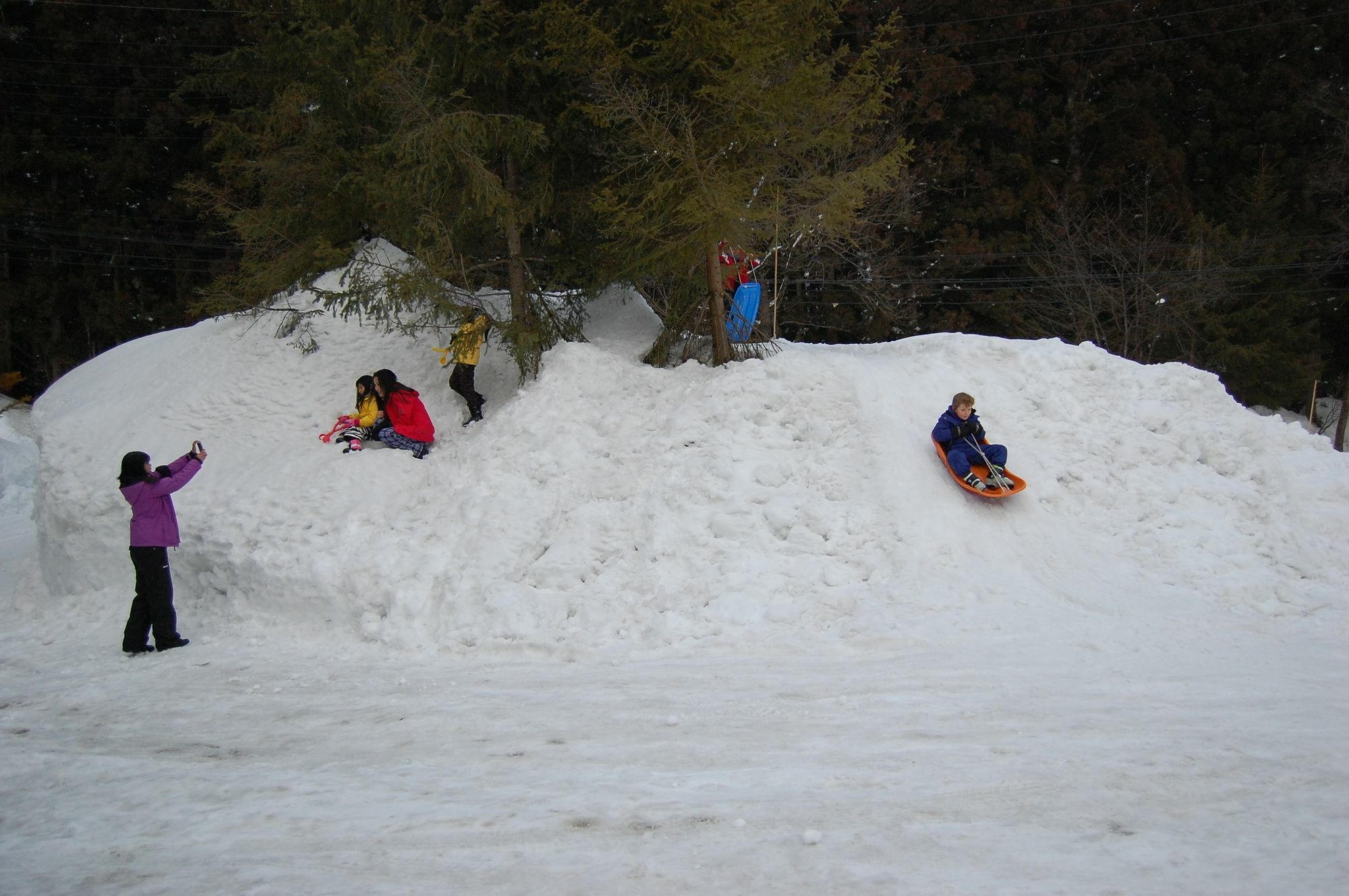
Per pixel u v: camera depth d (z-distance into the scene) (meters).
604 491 9.07
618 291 12.92
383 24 10.98
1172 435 9.80
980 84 30.30
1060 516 8.83
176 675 7.44
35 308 33.31
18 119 33.72
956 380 10.24
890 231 27.52
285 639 8.47
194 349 13.32
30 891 3.41
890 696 5.65
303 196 12.77
